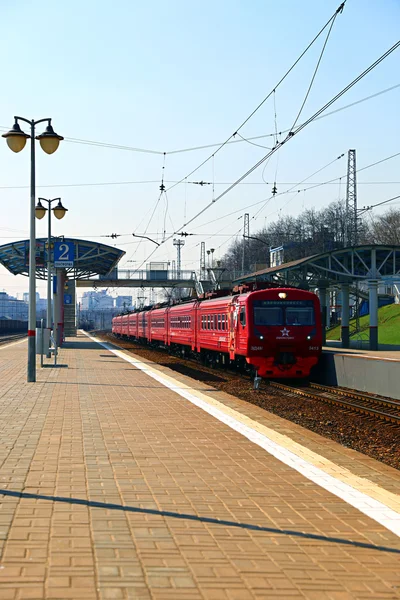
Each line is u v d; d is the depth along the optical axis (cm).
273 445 992
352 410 1753
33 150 1997
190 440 1023
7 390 1744
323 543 557
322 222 8512
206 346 3095
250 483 759
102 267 5025
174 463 856
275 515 636
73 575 466
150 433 1080
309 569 497
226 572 485
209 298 3250
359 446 1291
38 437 1030
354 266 4253
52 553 509
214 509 650
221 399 1559
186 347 3847
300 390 2138
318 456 919
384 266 4397
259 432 1102
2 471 791
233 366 2839
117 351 3975
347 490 737
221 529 587
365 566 506
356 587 465
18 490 701
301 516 635
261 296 2342
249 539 561
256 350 2305
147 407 1405
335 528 600
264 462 873
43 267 4462
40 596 428
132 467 827
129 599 430
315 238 8325
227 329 2642
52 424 1163
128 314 7100
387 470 848
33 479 753
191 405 1444
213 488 732
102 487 723
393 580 480
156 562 499
